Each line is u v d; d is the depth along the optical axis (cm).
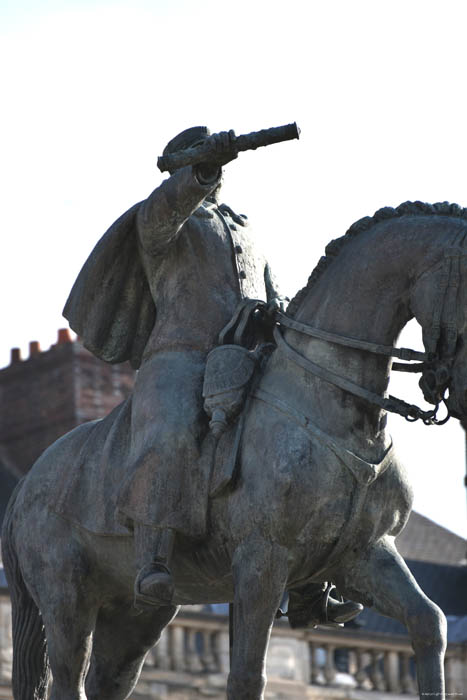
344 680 4797
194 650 4662
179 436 1747
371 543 1711
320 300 1725
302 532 1680
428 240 1678
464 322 1650
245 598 1683
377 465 1689
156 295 1864
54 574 1892
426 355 1666
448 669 4850
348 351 1702
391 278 1691
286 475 1675
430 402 1669
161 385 1786
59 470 1914
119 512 1769
